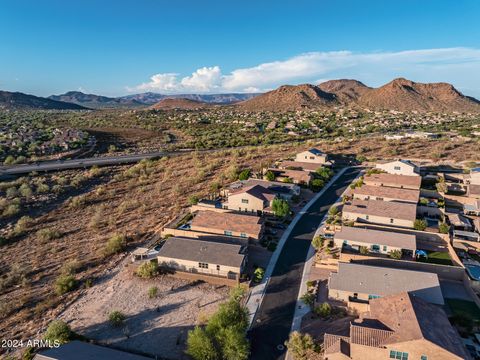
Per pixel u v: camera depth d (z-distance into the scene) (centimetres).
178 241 5112
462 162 9569
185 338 3662
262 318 3878
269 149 12706
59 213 7788
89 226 6869
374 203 6150
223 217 5859
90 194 9062
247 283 4459
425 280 3928
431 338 2809
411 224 5662
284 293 4303
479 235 5275
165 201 8006
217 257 4716
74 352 3089
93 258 5491
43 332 3847
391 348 2855
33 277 5072
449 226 5653
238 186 7750
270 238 5656
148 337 3706
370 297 3875
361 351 2933
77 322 3988
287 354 3372
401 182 7419
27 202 8425
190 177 9644
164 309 4147
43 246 6119
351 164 10250
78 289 4669
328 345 3128
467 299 3991
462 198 6681
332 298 4028
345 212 5994
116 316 3888
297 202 7206
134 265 5006
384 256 4875
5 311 4244
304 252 5241
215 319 3472
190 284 4619
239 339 3231
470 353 3100
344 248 5116
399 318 3148
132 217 7169
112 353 3152
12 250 6019
